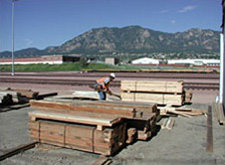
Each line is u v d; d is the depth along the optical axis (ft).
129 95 39.70
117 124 20.71
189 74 106.42
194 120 31.81
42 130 22.03
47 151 21.17
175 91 37.29
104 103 24.49
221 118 29.55
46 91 61.21
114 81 75.41
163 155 20.12
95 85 34.30
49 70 181.47
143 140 23.94
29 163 18.80
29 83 76.33
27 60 258.57
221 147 21.66
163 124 28.53
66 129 20.93
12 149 20.84
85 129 20.03
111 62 253.03
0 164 18.67
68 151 21.06
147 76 93.76
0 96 40.78
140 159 19.40
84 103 24.47
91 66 196.24
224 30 36.63
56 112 22.97
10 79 88.17
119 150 21.35
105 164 18.31
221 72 41.57
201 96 51.06
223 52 39.88
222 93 40.96
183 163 18.48
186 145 22.38
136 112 21.45
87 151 20.75
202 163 18.39
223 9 37.96
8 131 27.07
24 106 40.78
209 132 26.20
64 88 65.21
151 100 38.75
